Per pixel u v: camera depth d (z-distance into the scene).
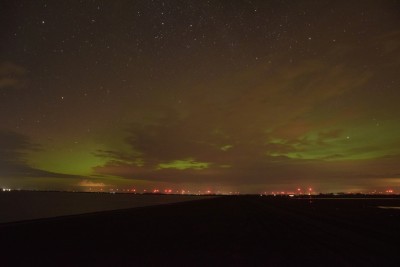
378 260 12.49
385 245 16.02
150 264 11.73
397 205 62.34
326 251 14.31
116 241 16.95
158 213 38.28
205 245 15.87
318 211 42.03
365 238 18.36
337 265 11.67
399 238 18.55
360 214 37.31
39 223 25.53
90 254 13.41
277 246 15.64
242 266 11.50
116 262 12.01
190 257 12.98
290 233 20.47
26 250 14.15
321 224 25.95
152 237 18.55
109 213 38.22
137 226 24.05
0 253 13.43
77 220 28.55
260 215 34.88
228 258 12.77
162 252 13.99
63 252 13.77
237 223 26.55
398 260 12.50
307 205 59.69
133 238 18.06
